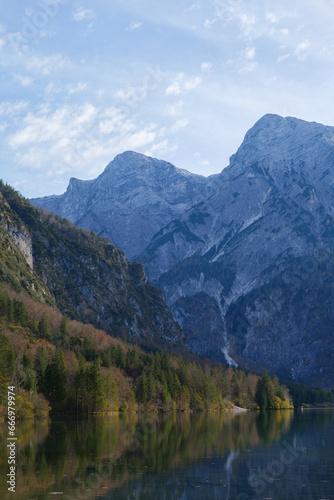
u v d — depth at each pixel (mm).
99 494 92375
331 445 152250
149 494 92938
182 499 90500
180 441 154250
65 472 106312
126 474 106812
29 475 103188
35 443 139375
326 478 107062
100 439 148875
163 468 113250
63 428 172500
